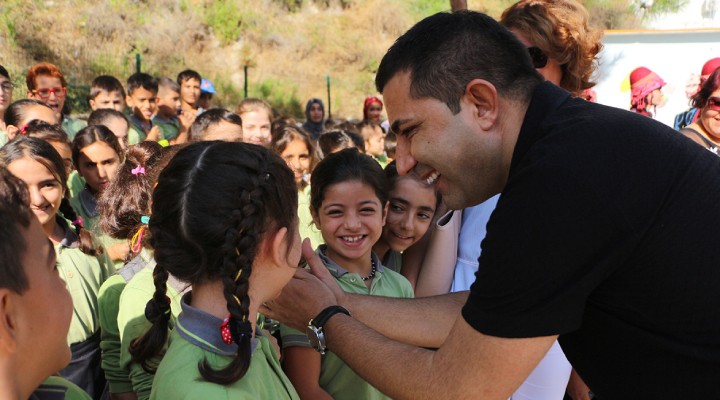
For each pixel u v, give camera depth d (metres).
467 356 1.33
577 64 2.15
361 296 1.86
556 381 2.46
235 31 18.22
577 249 1.20
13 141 2.50
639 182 1.22
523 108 1.42
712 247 1.22
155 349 1.47
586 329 1.36
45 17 14.80
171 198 1.27
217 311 1.31
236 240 1.23
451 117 1.41
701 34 6.50
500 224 1.27
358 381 1.92
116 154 3.56
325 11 19.84
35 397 1.09
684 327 1.24
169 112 7.14
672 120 6.71
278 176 1.33
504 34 1.44
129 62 15.64
